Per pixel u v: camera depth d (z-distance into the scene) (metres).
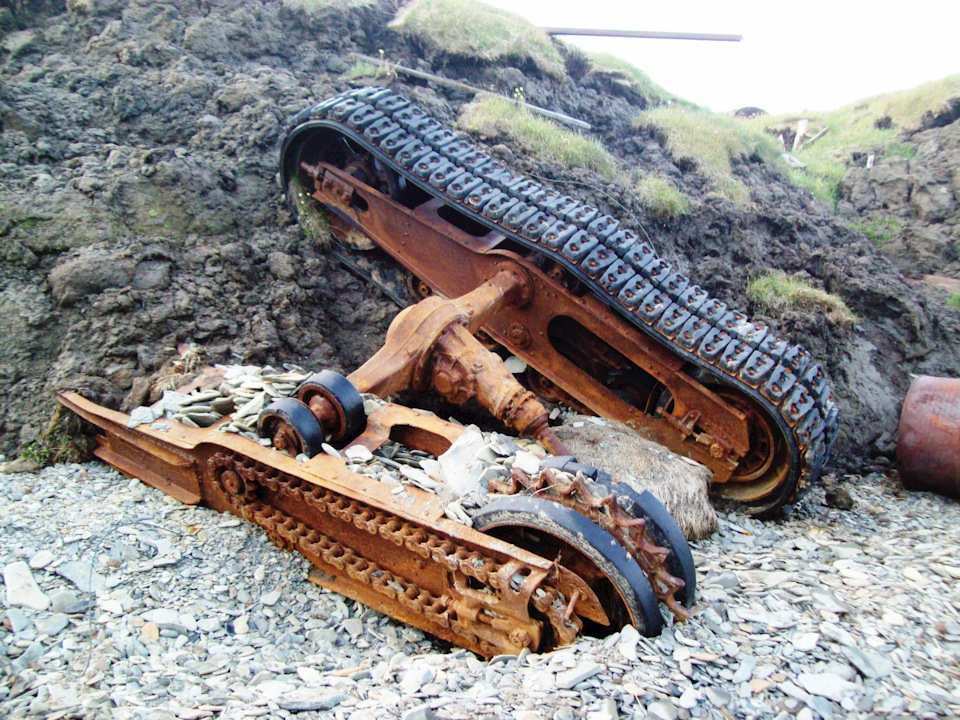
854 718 1.80
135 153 4.28
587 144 5.23
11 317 3.52
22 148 4.16
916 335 4.94
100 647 2.11
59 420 3.24
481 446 2.57
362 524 2.37
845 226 6.07
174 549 2.63
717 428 3.28
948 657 2.05
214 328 3.65
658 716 1.78
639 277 3.32
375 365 2.96
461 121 5.11
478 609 2.24
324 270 4.15
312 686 2.00
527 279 3.49
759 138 6.79
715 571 2.64
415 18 5.89
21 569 2.37
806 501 3.57
